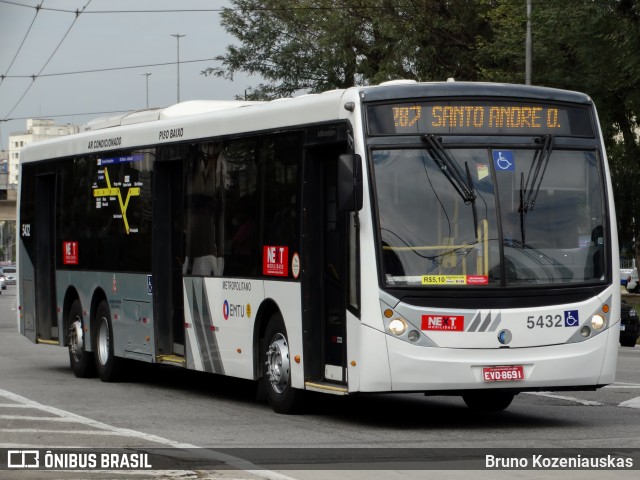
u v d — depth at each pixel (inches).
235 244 672.4
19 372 916.6
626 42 1593.3
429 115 566.3
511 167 568.1
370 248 552.4
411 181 558.9
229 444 514.6
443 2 2145.7
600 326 572.1
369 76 2210.9
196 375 893.2
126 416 623.2
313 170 606.9
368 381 550.9
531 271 561.6
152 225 770.2
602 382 574.2
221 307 685.9
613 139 1883.6
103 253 842.8
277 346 631.8
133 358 795.4
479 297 553.6
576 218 574.9
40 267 957.8
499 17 1980.8
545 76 1803.6
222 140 690.2
